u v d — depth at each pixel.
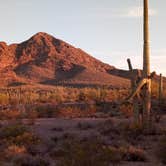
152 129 21.44
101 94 59.00
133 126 21.62
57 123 29.30
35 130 24.30
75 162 12.27
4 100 59.59
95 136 20.19
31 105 50.31
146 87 21.47
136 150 15.56
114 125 24.84
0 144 18.16
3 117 34.56
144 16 21.20
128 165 13.95
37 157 14.88
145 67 21.22
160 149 15.36
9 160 14.81
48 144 17.91
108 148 14.50
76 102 55.56
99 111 41.31
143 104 21.77
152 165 14.15
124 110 35.41
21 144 17.81
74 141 18.02
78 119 32.69
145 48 21.19
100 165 12.27
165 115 31.67
